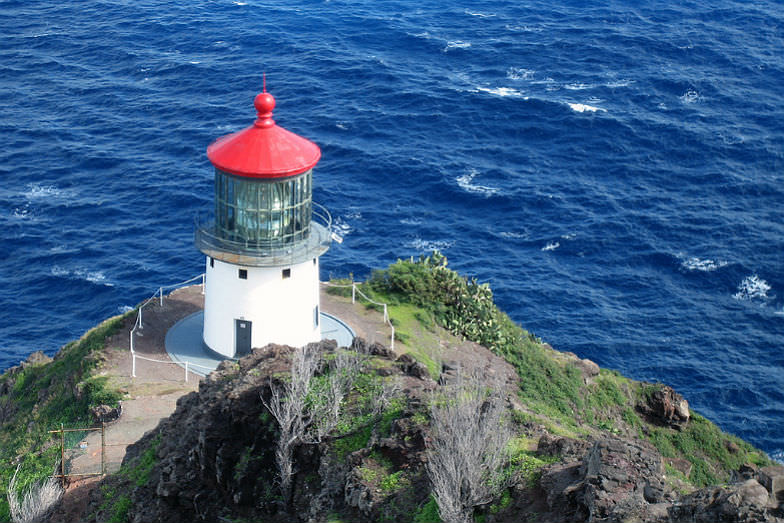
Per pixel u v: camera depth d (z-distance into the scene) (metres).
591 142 120.44
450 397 32.78
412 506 29.56
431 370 52.72
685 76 137.62
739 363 84.19
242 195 50.06
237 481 34.47
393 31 150.12
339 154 113.69
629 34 150.50
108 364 52.56
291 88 130.00
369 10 159.38
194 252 94.94
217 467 34.88
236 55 140.38
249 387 36.09
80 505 39.62
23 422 52.69
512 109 127.25
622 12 159.38
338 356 36.16
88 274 91.00
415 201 105.81
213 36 146.38
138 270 91.69
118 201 103.44
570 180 111.94
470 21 156.12
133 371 51.69
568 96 131.38
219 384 38.47
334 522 30.41
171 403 48.38
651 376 82.06
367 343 40.66
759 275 95.75
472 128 122.56
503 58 142.75
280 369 37.38
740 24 154.75
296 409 33.38
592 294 92.19
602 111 127.19
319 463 33.50
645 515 24.61
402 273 63.25
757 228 103.62
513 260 96.62
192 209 102.12
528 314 88.44
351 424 33.75
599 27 153.50
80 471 42.06
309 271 52.66
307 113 123.44
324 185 106.81
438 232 100.44
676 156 118.12
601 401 58.59
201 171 109.88
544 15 158.88
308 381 34.66
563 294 91.69
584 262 97.12
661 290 93.44
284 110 124.00
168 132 118.56
